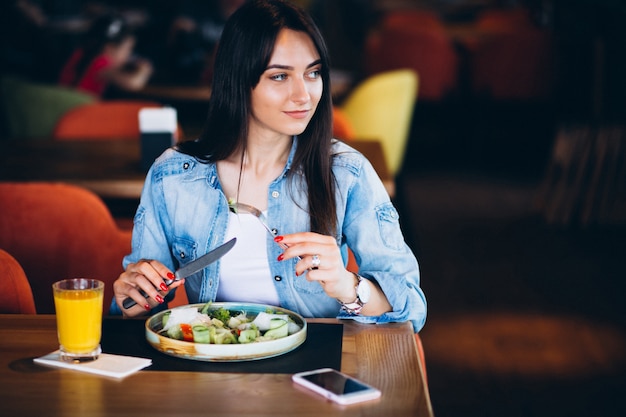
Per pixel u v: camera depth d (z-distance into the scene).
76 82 5.64
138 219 2.01
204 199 1.96
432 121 9.06
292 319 1.74
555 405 3.26
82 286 1.61
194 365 1.56
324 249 1.67
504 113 8.70
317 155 1.92
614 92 7.66
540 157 8.27
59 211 2.52
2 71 6.89
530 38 7.75
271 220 1.94
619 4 7.68
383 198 1.97
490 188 7.08
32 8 6.95
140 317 1.84
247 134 1.91
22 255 2.54
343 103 5.42
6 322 1.78
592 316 4.24
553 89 7.86
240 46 1.83
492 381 3.48
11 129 5.10
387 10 10.50
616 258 5.21
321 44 1.83
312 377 1.48
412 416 1.37
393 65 8.22
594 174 5.87
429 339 3.93
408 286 1.86
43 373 1.52
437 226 5.90
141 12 7.09
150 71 5.81
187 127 5.37
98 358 1.58
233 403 1.41
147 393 1.44
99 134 4.28
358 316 1.80
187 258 2.00
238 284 1.95
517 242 5.54
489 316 4.25
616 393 3.37
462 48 8.48
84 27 6.93
